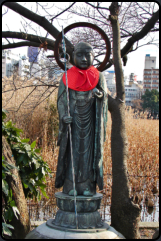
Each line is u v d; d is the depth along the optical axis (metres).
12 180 4.78
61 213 4.09
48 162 7.99
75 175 4.17
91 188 4.22
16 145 5.18
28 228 4.89
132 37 6.85
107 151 9.42
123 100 6.15
